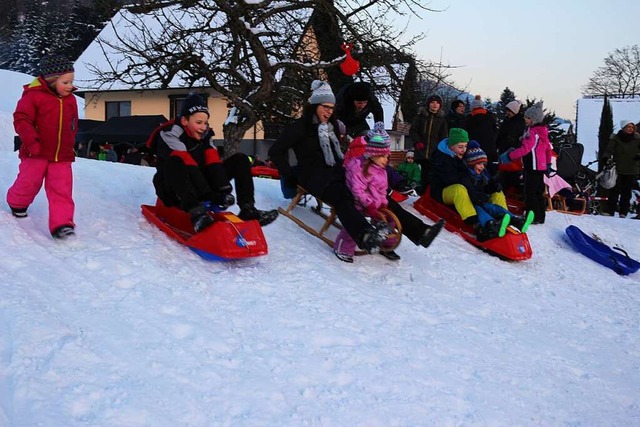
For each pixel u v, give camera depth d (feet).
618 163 37.27
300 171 18.90
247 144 75.25
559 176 34.17
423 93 43.01
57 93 14.39
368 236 16.69
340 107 22.54
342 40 39.34
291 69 40.65
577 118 130.52
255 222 16.02
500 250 21.75
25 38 157.28
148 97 81.82
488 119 28.12
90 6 41.04
